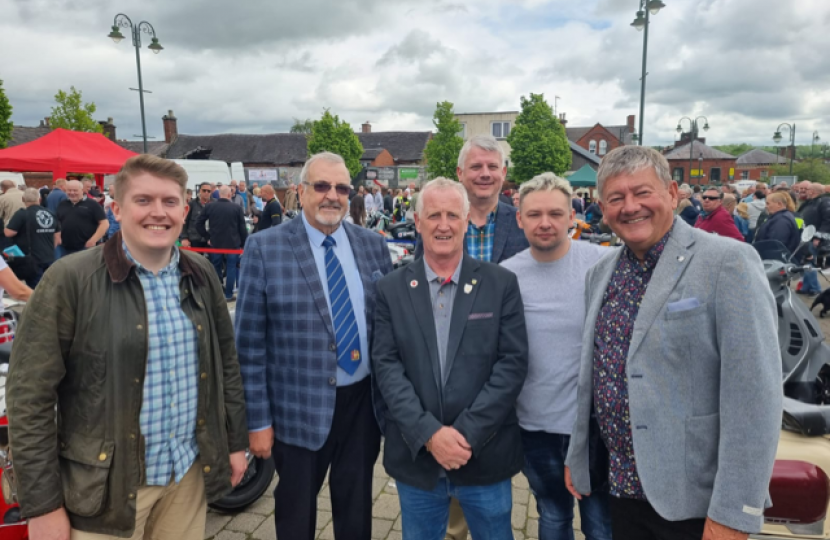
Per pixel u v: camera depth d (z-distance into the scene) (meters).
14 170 8.85
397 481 2.15
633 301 1.76
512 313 2.12
